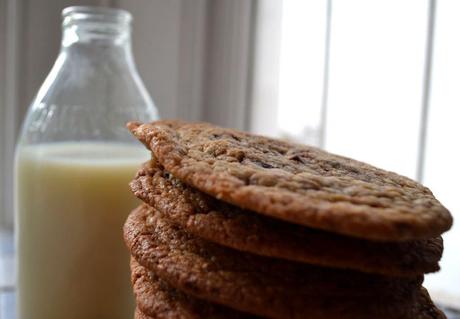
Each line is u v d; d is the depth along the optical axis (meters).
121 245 0.31
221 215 0.21
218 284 0.20
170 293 0.22
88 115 0.33
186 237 0.22
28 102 0.49
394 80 0.43
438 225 0.20
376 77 0.44
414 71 0.42
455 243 0.42
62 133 0.33
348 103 0.45
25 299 0.32
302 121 0.47
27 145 0.32
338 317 0.20
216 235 0.21
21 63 0.48
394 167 0.44
